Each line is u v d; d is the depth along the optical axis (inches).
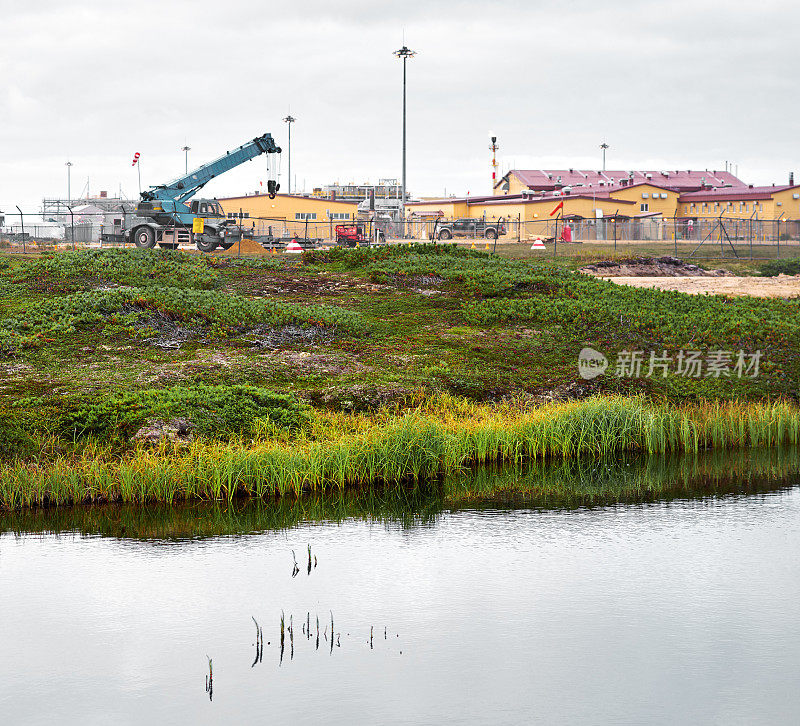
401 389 655.1
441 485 530.3
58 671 304.5
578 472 559.5
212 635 331.6
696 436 614.9
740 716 278.5
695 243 2492.6
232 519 463.2
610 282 1058.1
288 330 797.2
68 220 3420.3
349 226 2261.3
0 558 404.8
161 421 545.3
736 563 405.1
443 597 367.2
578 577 388.5
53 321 769.6
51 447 522.6
